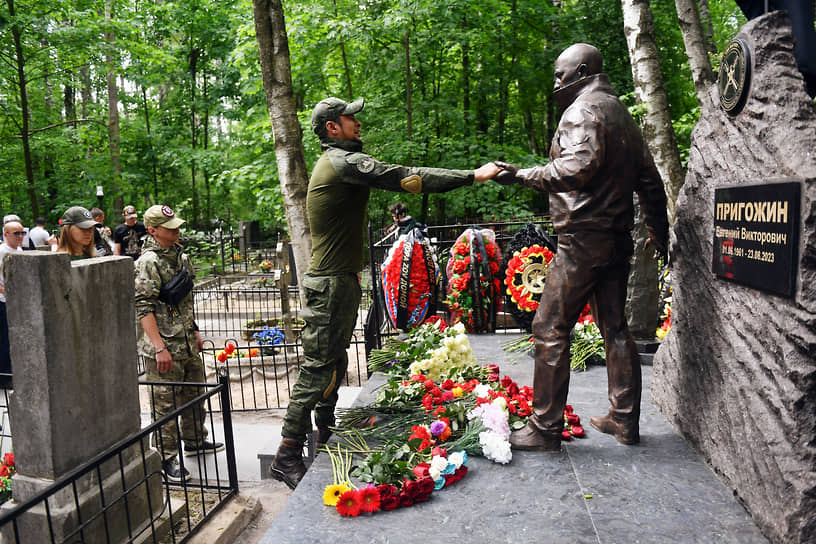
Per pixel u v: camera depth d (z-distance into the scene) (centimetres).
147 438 384
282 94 624
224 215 3103
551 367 318
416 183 323
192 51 2531
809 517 222
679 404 346
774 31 260
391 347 510
